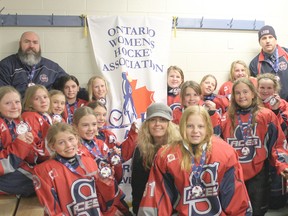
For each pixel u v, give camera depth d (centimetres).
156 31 351
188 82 312
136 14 358
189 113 206
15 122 245
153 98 344
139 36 347
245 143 268
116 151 242
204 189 200
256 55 392
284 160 257
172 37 369
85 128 246
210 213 198
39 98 267
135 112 340
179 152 205
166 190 201
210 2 373
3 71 322
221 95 363
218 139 216
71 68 354
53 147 204
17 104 241
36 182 196
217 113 283
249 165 268
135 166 245
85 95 335
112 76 341
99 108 287
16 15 335
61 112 294
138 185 244
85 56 354
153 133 236
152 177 206
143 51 347
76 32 349
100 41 343
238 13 381
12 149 225
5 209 214
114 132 335
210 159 202
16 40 341
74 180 199
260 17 387
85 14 348
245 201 202
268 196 285
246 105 267
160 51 351
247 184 274
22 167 234
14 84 322
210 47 380
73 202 195
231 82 373
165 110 236
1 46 339
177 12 367
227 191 201
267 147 268
